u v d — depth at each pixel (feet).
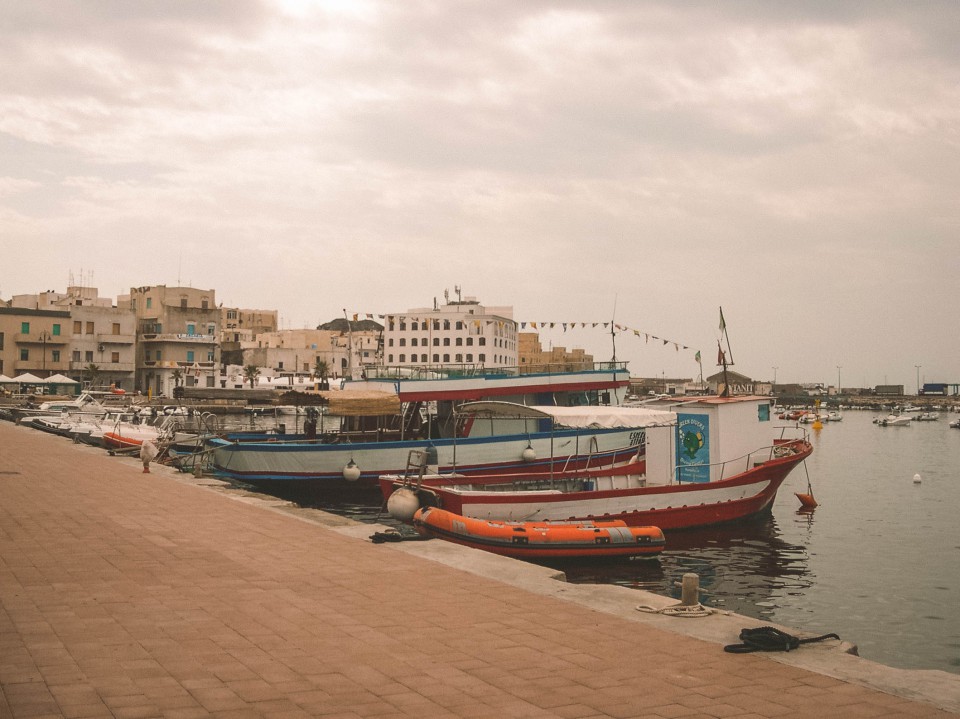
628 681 23.63
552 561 71.05
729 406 96.58
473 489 85.97
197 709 20.54
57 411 210.59
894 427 445.78
